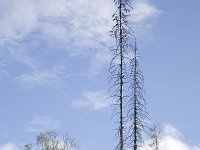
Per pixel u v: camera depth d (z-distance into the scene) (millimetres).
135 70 31297
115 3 30438
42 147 53812
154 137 49531
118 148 29891
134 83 31203
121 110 30016
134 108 30984
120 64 30219
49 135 54375
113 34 30344
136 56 31266
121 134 29922
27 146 53062
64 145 54531
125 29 30266
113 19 30391
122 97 30016
